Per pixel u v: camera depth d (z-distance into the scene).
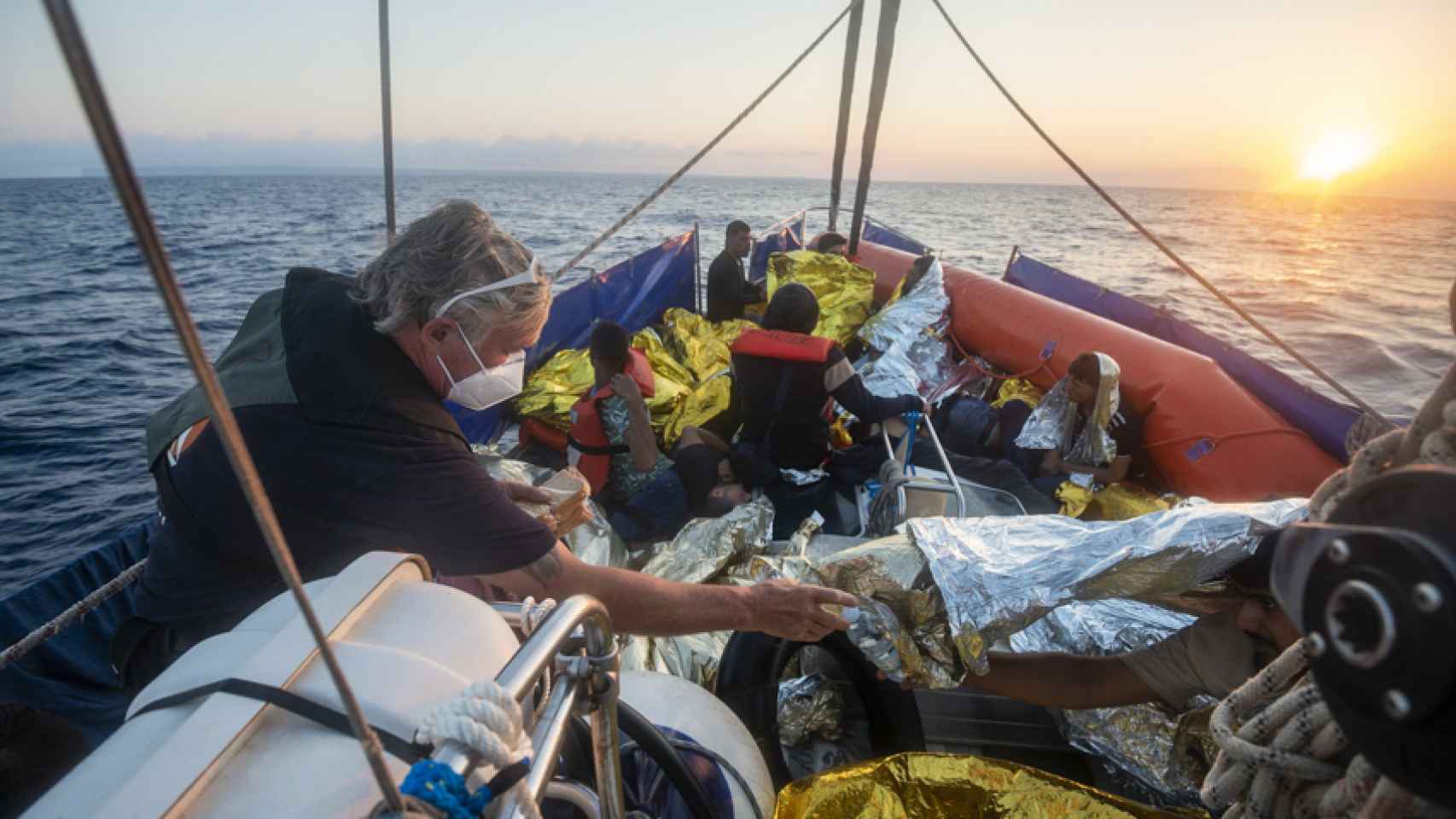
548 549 1.55
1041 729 2.38
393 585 1.02
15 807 1.11
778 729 2.21
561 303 5.98
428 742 0.77
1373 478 0.67
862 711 2.34
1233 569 1.86
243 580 1.55
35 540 6.57
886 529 3.31
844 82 7.93
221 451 1.49
